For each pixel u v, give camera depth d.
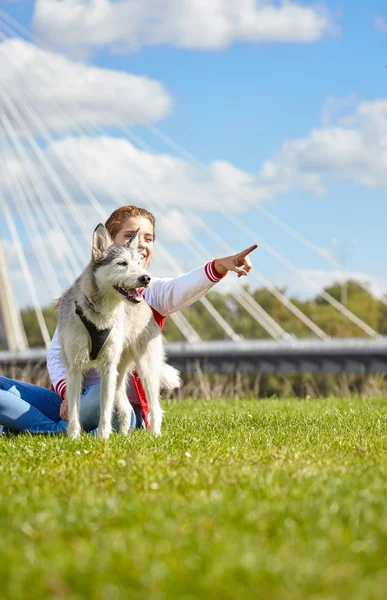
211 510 3.34
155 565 2.59
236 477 4.09
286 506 3.38
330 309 80.44
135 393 7.23
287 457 4.87
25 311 68.50
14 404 6.55
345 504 3.40
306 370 39.56
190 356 40.38
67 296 6.47
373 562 2.66
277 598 2.36
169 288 6.84
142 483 3.98
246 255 6.45
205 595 2.39
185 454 4.97
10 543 2.88
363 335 78.25
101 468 4.53
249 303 54.06
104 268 6.23
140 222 7.33
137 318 6.70
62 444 5.71
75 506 3.45
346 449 5.36
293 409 9.66
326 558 2.67
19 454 5.27
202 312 76.50
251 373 43.19
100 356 6.31
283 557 2.68
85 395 6.76
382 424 7.31
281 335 51.50
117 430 6.94
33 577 2.53
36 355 31.22
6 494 3.78
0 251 37.47
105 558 2.67
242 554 2.69
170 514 3.31
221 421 7.77
